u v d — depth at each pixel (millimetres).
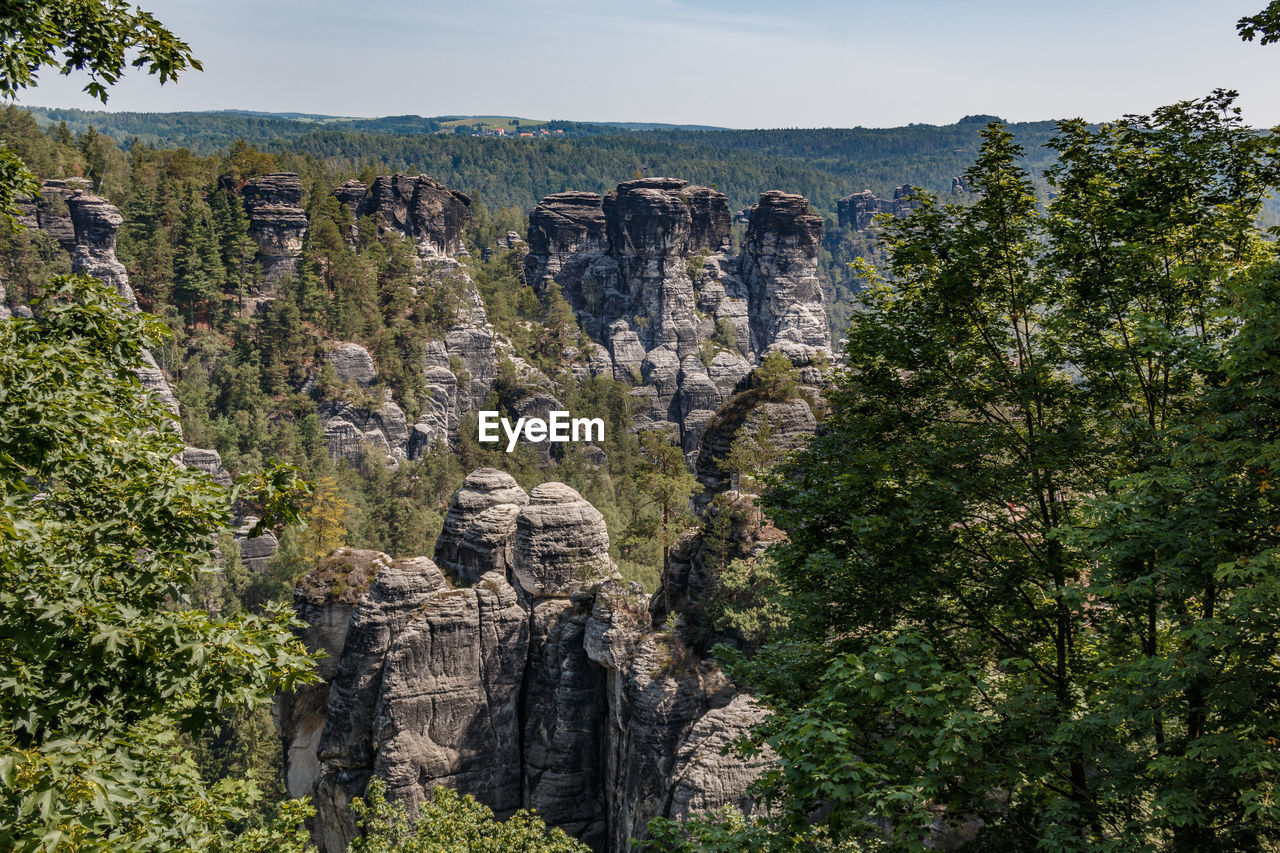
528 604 73938
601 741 67875
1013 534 27766
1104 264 26109
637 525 79562
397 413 178750
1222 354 20656
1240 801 16812
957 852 22141
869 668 18734
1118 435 24859
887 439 28906
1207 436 19500
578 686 67562
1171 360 23484
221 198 195125
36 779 12734
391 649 66688
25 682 14945
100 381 20453
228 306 187625
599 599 65750
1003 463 27906
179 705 17688
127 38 20781
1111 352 25172
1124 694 18703
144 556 18922
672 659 60656
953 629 27484
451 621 67438
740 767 49344
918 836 16641
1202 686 18281
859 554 26984
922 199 29094
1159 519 19453
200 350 173625
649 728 58656
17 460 17484
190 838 17469
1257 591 16406
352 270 196875
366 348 186000
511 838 37094
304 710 72125
